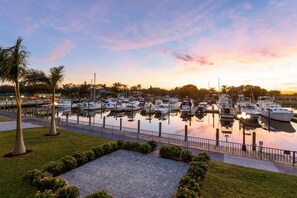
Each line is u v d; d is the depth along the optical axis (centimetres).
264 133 3225
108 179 997
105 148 1392
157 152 1465
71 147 1516
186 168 1152
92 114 5572
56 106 6209
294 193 870
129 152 1445
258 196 838
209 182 959
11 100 6197
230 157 1402
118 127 2447
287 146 2416
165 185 939
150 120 4497
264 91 10856
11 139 1717
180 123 4116
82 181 970
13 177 970
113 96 12950
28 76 1566
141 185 937
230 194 849
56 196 719
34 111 4769
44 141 1678
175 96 13575
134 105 6331
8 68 1186
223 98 7800
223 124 4053
